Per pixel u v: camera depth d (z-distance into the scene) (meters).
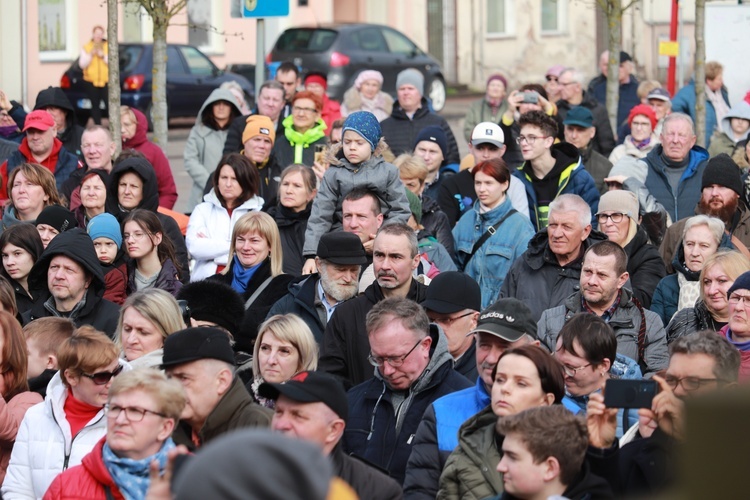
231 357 12.41
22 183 21.92
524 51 84.12
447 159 28.92
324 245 17.41
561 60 85.19
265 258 19.22
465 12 83.19
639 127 28.81
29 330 15.59
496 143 25.00
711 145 30.84
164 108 28.53
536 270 18.84
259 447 4.65
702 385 11.29
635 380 10.42
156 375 11.22
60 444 13.17
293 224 21.59
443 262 20.67
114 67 26.09
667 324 18.66
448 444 12.76
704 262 17.08
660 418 10.27
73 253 17.86
